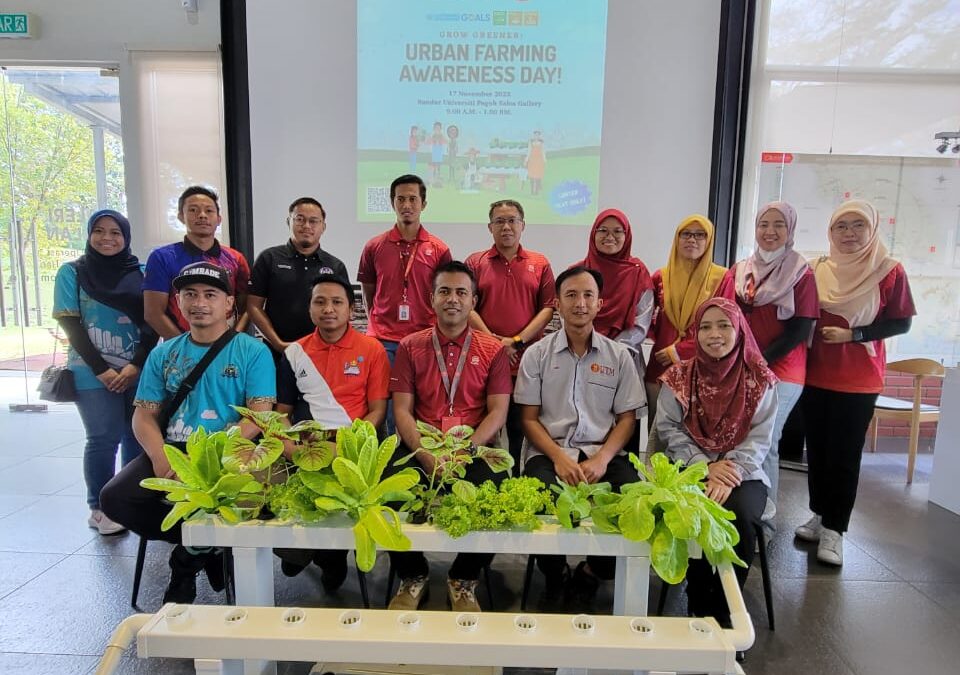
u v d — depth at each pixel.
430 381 1.95
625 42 3.09
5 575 2.01
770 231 2.11
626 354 1.96
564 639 1.01
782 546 2.34
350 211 3.24
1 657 1.58
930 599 1.96
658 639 1.02
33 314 3.94
